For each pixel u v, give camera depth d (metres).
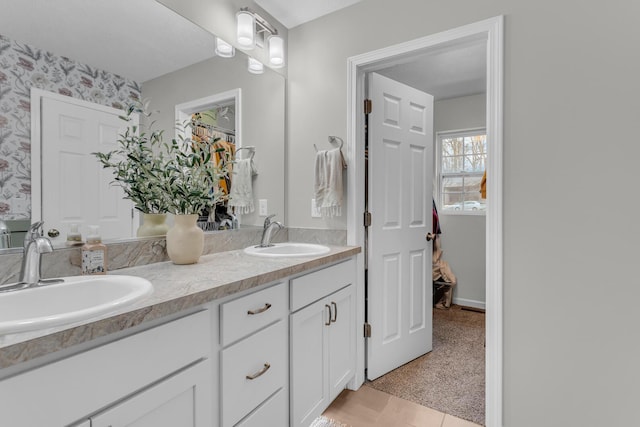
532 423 1.47
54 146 1.14
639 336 1.28
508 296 1.51
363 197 1.99
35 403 0.62
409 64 2.69
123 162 1.33
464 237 3.47
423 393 1.89
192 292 0.94
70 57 1.18
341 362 1.77
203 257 1.60
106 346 0.73
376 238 2.04
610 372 1.32
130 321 0.77
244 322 1.13
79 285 1.00
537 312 1.45
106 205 1.28
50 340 0.63
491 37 1.52
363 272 1.99
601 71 1.33
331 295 1.67
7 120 1.03
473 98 3.39
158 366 0.85
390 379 2.05
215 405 1.03
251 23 1.78
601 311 1.34
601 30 1.32
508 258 1.51
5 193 1.03
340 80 1.98
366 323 2.02
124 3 1.36
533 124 1.45
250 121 1.93
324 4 1.94
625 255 1.29
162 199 1.45
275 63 2.02
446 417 1.68
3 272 1.01
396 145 2.17
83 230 1.20
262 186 2.02
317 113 2.07
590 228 1.35
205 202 1.56
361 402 1.82
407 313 2.24
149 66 1.43
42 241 0.93
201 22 1.66
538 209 1.44
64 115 1.17
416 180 2.30
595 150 1.34
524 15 1.46
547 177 1.42
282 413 1.32
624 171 1.29
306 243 2.08
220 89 1.76
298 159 2.16
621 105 1.29
